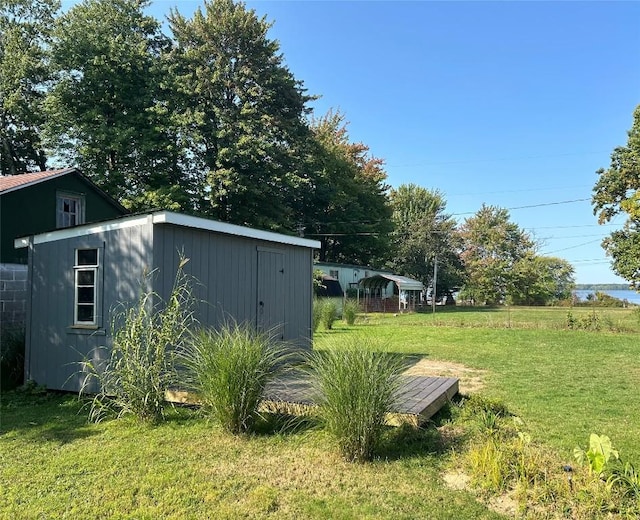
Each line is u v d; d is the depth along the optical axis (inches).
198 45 986.7
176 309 222.7
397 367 183.2
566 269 1895.9
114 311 268.8
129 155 890.1
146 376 211.9
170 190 873.5
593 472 135.3
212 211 962.1
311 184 1183.6
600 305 1457.9
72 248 291.3
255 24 987.3
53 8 982.4
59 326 293.1
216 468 157.6
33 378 301.4
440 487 142.0
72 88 852.0
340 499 134.2
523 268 1720.0
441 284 1696.6
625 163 871.1
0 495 139.6
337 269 1169.4
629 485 130.2
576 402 252.5
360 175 1430.9
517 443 165.3
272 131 996.6
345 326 745.6
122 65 877.2
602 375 334.3
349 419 162.1
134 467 159.9
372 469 155.6
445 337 581.3
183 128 891.4
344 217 1317.7
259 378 193.2
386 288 1363.2
